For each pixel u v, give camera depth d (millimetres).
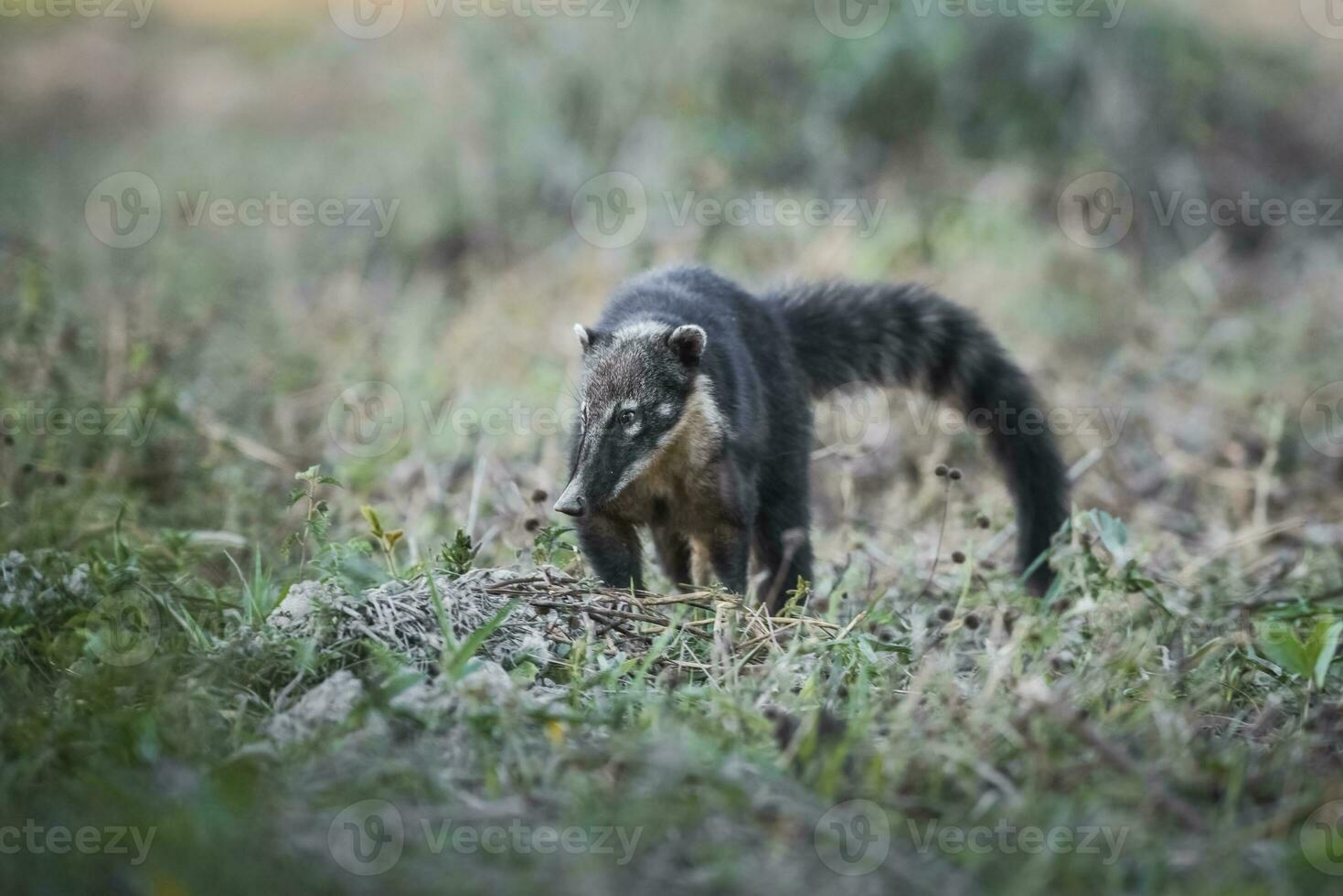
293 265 20281
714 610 9047
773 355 11039
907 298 12039
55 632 8922
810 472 11969
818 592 10445
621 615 8688
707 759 6773
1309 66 23859
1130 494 13672
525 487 12383
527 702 7367
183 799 6254
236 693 7809
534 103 22234
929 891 5922
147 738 7039
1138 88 21938
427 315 17797
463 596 8594
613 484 9641
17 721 7398
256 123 26750
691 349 9828
